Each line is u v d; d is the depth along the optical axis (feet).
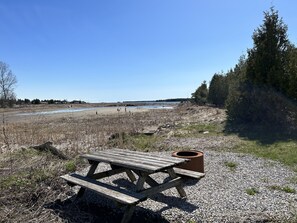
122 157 17.20
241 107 48.42
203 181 19.83
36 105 257.96
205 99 141.08
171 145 34.76
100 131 48.73
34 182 19.13
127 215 13.56
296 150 28.45
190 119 68.80
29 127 61.26
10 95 227.40
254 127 44.50
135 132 43.96
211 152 29.60
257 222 13.65
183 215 14.52
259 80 45.80
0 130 55.01
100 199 17.08
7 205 16.20
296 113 42.63
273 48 45.52
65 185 19.25
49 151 29.22
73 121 78.43
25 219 14.67
